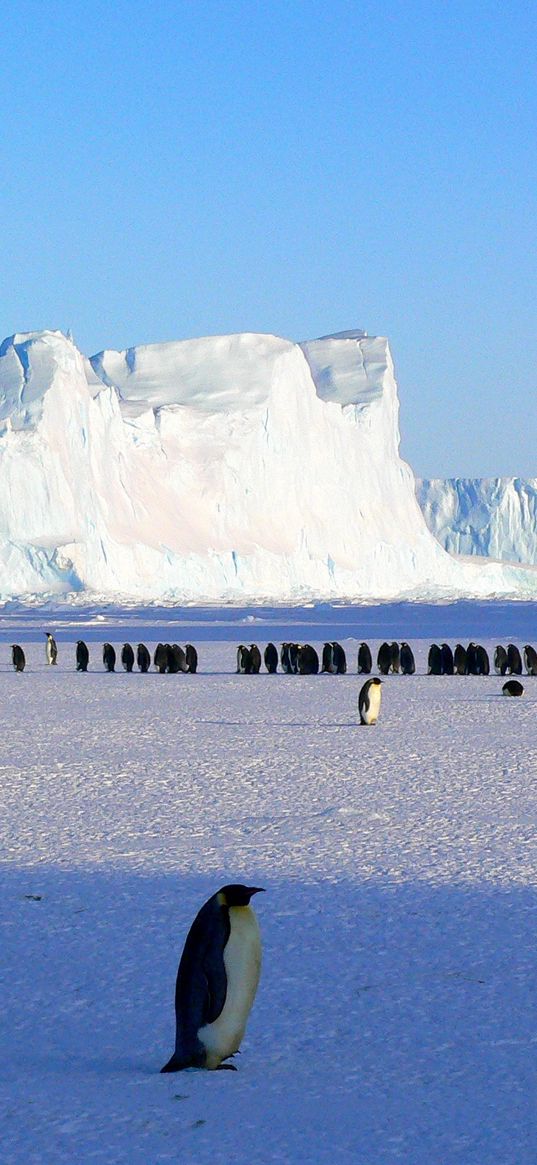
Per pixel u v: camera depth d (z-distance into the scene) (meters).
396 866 33.38
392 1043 19.95
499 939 26.09
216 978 18.20
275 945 25.89
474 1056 19.28
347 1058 19.27
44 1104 17.50
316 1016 21.39
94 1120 16.89
